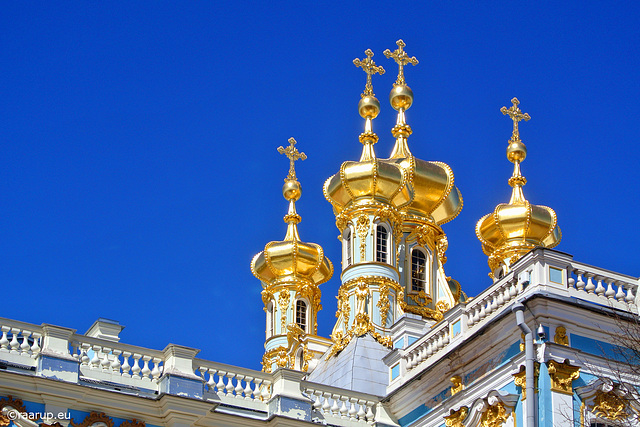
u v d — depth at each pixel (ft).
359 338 161.07
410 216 185.98
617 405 113.70
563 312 115.24
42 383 115.34
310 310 192.54
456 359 125.49
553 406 111.65
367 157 183.32
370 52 192.34
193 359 126.11
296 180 201.36
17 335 121.49
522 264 119.65
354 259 174.70
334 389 134.31
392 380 138.72
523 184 191.21
